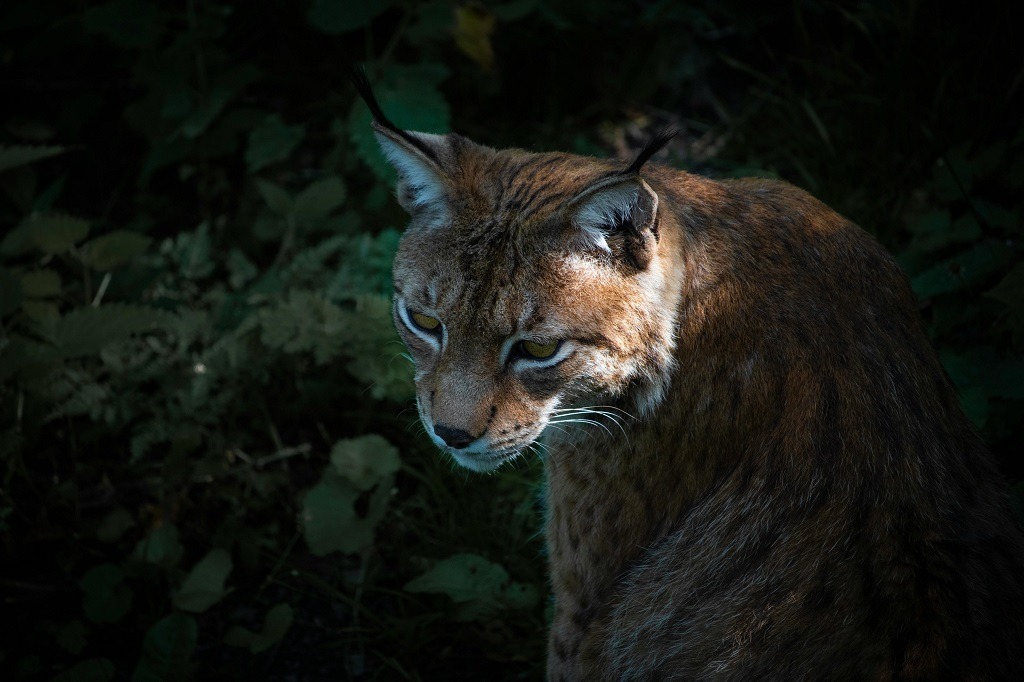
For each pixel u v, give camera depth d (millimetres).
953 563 2721
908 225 4988
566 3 6668
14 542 4738
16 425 4793
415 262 3336
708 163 6270
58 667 4254
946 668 2549
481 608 4148
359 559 4758
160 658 3990
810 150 6043
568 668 3447
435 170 3268
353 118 5660
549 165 3342
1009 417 4027
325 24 5906
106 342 4727
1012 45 5805
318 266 5434
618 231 3039
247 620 4488
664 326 3131
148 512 4848
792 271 3154
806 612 2754
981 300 4484
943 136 5668
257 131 6043
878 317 3127
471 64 6855
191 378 5051
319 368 5477
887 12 6227
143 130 6301
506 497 4770
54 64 7109
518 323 3152
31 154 5203
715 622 2902
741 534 2986
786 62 6688
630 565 3324
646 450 3262
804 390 3016
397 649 4332
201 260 5488
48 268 5648
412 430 5121
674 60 6836
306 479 5109
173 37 6918
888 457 2895
